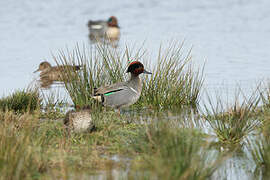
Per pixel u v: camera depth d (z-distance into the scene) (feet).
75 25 116.37
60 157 29.45
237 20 116.26
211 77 60.70
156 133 32.86
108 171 28.73
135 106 49.70
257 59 72.08
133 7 144.66
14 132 34.55
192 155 28.30
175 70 55.01
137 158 31.12
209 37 93.35
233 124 36.96
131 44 84.53
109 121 41.11
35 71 68.13
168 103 49.83
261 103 46.03
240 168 30.42
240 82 57.82
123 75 52.08
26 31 106.93
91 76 50.03
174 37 93.40
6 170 26.32
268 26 106.01
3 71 69.00
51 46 89.10
